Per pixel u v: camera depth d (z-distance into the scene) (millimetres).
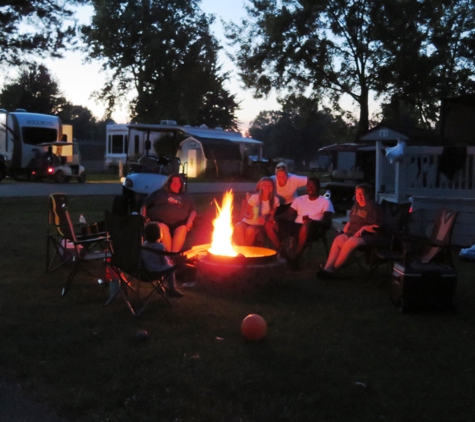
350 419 3543
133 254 5453
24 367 4258
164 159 13844
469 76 26859
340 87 26625
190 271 6949
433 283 5695
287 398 3801
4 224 11695
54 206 6641
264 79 26641
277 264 6512
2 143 25734
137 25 42594
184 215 7395
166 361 4391
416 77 25156
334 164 18609
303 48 26156
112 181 28469
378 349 4742
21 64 18344
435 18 24953
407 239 6348
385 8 24250
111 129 35594
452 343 4918
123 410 3598
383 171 12750
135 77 44125
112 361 4383
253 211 7828
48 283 6762
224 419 3508
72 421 3502
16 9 17500
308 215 7816
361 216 7203
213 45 44969
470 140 12289
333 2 25094
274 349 4688
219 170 32219
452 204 9602
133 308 5766
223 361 4410
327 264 7230
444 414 3631
